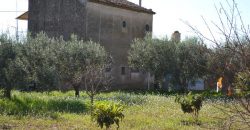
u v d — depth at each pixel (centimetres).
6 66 2153
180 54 3541
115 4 3928
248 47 461
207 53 486
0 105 1939
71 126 1612
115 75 3925
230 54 467
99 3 3766
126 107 2295
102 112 1342
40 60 2345
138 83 4216
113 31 3934
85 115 1933
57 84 2389
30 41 2389
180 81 3584
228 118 516
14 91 2595
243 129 534
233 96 484
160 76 3666
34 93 2567
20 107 1953
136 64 3741
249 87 468
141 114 2058
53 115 1856
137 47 3738
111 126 1620
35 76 2291
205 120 1866
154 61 3638
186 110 1845
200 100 1845
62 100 2266
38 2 3853
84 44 2936
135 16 4228
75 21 3678
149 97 2878
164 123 1773
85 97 2684
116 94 2994
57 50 2789
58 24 3759
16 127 1545
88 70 2502
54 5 3784
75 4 3688
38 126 1593
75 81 2808
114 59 3928
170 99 2820
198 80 3591
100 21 3781
